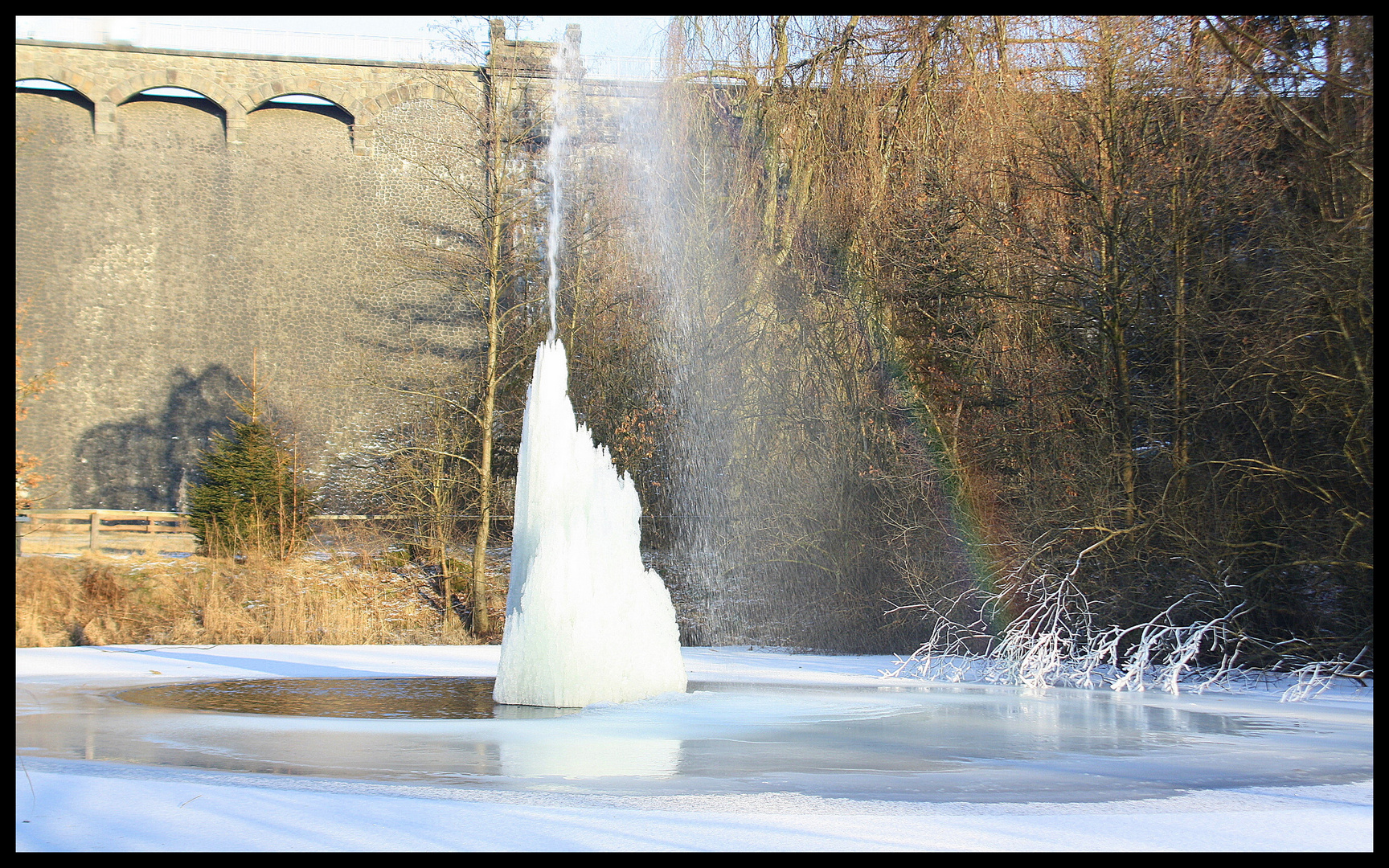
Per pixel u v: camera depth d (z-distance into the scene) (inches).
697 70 923.4
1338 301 589.9
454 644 999.0
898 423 828.0
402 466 1152.8
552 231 1146.0
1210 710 436.8
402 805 210.7
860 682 550.9
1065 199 743.1
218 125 1566.2
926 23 824.9
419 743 301.3
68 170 1521.9
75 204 1517.0
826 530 846.5
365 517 1221.7
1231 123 676.7
